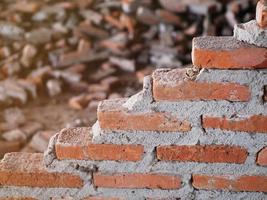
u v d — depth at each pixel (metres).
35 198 1.68
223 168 1.59
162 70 1.56
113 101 1.59
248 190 1.61
